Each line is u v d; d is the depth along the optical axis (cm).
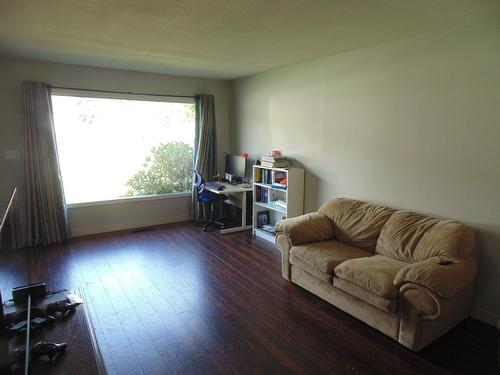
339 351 236
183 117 564
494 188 262
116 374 213
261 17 256
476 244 271
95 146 496
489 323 271
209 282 342
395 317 240
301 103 437
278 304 300
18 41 331
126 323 269
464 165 279
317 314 284
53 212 450
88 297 311
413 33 296
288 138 466
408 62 311
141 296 313
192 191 569
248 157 557
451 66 280
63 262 392
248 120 549
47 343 145
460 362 226
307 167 437
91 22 271
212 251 431
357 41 323
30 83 420
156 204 550
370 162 356
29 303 167
